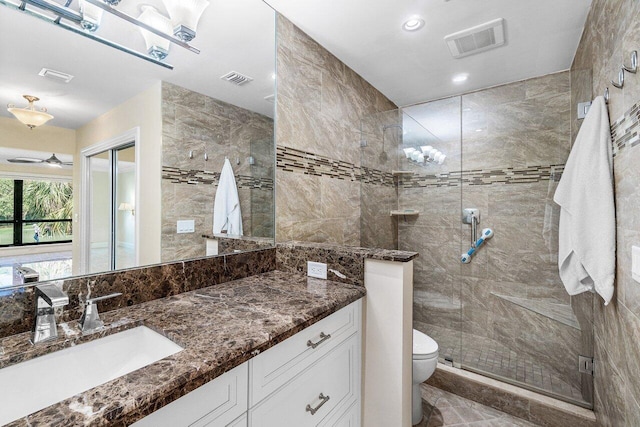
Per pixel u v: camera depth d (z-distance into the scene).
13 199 0.85
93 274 0.99
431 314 2.51
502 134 2.36
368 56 2.08
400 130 2.60
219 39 1.40
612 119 1.29
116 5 1.08
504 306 2.36
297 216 1.81
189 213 1.31
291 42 1.73
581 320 1.82
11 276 0.83
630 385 1.12
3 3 0.84
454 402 1.85
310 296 1.17
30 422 0.47
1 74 0.84
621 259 1.19
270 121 1.64
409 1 1.53
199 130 1.34
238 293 1.21
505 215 2.37
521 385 1.81
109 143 1.07
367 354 1.33
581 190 1.44
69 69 0.97
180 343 0.77
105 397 0.54
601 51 1.42
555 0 1.52
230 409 0.73
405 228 2.66
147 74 1.17
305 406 0.99
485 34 1.80
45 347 0.74
